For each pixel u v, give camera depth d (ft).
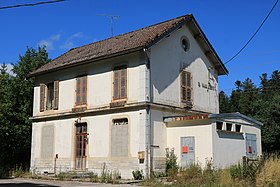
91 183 55.47
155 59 61.87
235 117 62.69
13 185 53.16
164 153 61.05
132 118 60.59
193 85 70.13
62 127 72.59
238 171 46.21
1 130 80.43
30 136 88.07
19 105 89.15
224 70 77.56
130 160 59.67
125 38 72.59
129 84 61.72
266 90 179.73
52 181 60.85
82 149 68.18
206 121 57.93
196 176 51.13
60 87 74.43
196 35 72.23
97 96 66.69
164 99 62.54
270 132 97.14
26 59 97.76
